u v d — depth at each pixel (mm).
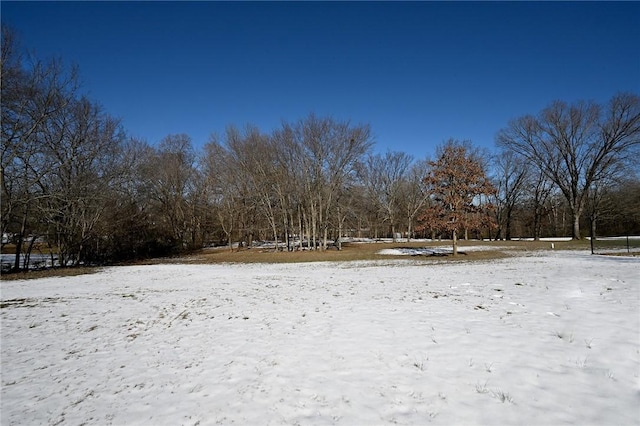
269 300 11109
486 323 7207
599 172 37250
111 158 29234
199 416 4125
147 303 11336
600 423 3658
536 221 46594
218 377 5207
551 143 39562
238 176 38938
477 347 5859
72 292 14258
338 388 4648
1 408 4512
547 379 4625
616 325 6539
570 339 5965
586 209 46281
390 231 66812
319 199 36688
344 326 7523
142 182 39969
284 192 37094
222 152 39531
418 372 5023
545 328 6645
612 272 13461
